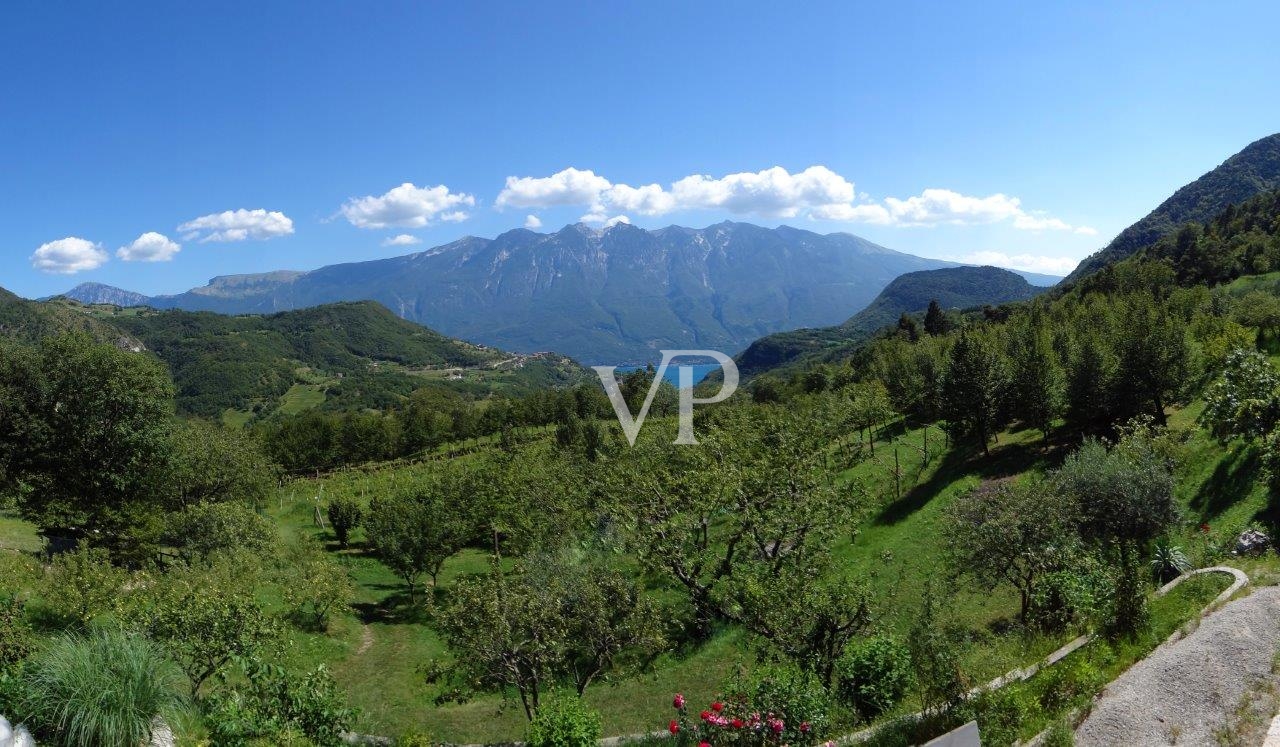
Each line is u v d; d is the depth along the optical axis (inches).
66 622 847.7
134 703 384.8
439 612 816.3
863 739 457.4
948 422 2079.2
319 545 1797.5
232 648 672.4
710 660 1025.5
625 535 1344.7
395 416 4845.0
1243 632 469.1
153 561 1284.4
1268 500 971.9
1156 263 3981.3
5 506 1537.9
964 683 451.8
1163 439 1244.5
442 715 949.8
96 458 1510.8
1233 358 1202.0
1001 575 840.3
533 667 746.2
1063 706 425.7
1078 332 2416.3
